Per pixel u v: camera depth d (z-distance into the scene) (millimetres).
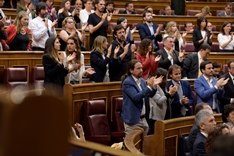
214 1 18531
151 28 11734
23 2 11281
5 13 12648
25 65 9273
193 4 17828
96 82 8688
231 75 9039
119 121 8648
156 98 7766
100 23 10461
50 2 12305
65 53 8062
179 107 8117
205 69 8516
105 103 8633
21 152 1369
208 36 12562
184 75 9695
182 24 15578
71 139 1669
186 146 7324
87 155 1772
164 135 7055
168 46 9320
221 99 8719
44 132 1400
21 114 1369
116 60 8648
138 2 17234
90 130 8109
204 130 6215
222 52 12570
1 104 1353
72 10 13430
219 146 1973
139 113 7215
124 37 8852
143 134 6754
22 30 9602
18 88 1475
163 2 17469
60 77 7750
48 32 10008
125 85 7164
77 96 8094
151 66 8688
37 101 1395
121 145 6801
